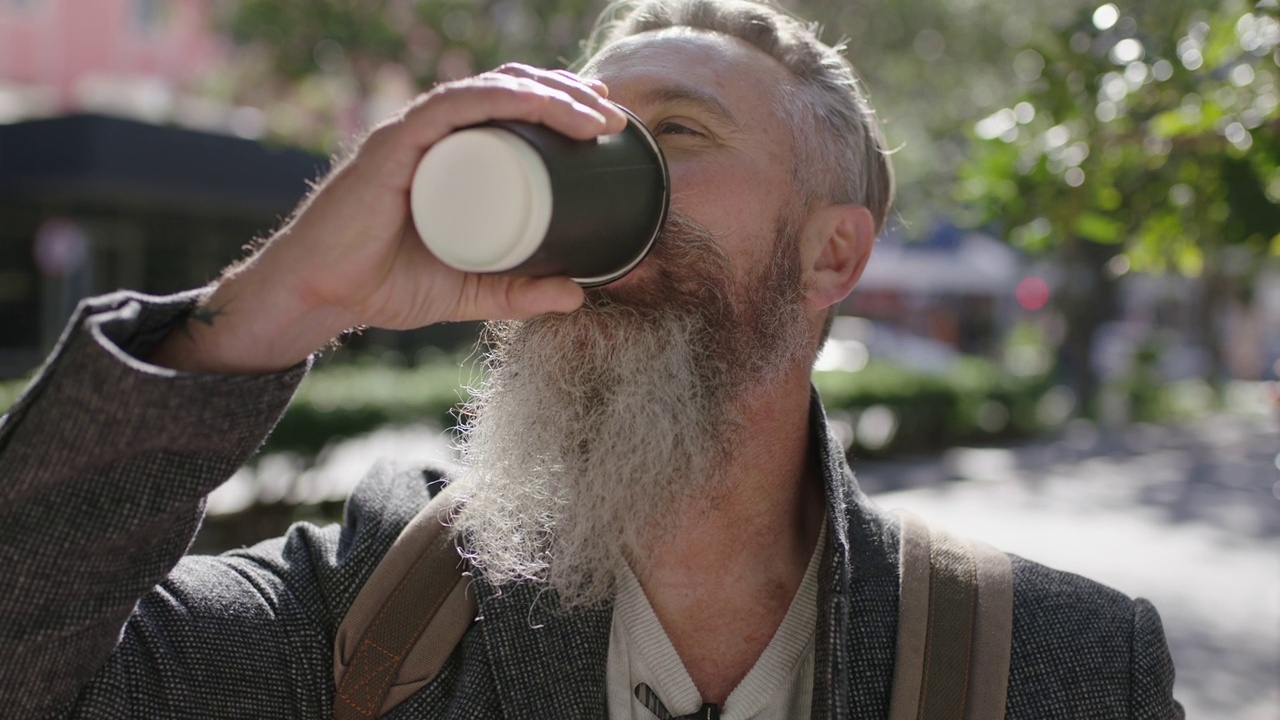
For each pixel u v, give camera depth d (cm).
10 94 2023
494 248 89
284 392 102
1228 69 223
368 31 1204
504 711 120
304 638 127
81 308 98
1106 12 231
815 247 136
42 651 101
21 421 97
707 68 130
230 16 1275
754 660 127
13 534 97
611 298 118
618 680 124
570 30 1189
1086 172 236
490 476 124
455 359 1130
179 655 119
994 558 129
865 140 149
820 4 1252
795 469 133
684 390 117
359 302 105
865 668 120
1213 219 232
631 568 128
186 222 1852
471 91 92
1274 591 737
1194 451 1638
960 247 2456
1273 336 3775
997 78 1348
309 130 1413
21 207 1745
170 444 98
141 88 2069
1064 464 1416
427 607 125
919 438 1414
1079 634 122
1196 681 561
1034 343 2306
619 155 96
